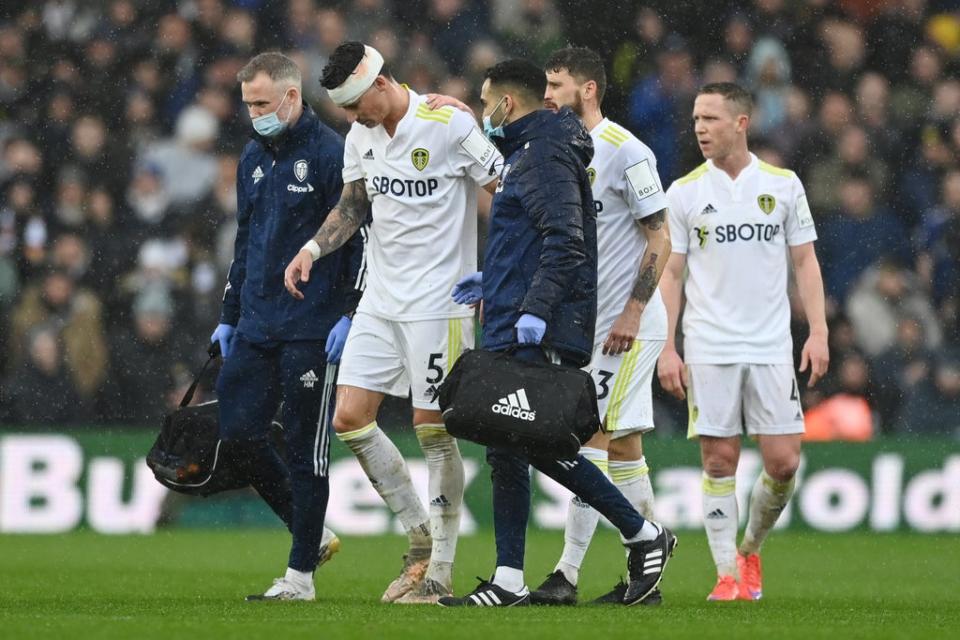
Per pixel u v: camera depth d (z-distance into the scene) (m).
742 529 39.59
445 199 21.67
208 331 44.97
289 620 17.39
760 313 26.27
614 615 18.78
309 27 51.59
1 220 46.50
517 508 19.66
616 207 22.34
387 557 33.50
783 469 26.20
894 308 46.81
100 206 47.31
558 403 18.19
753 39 52.44
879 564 33.78
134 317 45.25
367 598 23.28
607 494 20.12
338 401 22.08
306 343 21.81
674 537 20.83
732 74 51.91
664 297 26.42
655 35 52.09
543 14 52.41
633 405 22.77
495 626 16.59
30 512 40.03
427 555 22.78
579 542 21.52
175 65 50.88
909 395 45.72
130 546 36.19
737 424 26.27
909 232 49.03
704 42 52.19
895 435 45.59
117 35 51.06
